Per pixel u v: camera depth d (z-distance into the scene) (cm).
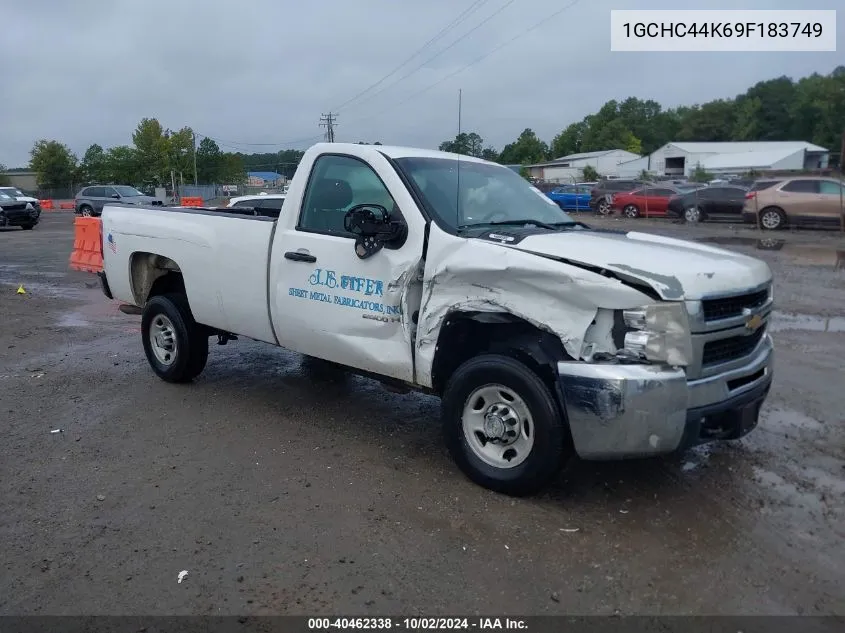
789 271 1390
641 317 366
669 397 362
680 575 343
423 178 470
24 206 2767
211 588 333
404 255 446
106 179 7162
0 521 396
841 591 330
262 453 494
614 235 470
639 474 454
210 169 7856
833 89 8194
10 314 1018
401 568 349
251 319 554
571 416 377
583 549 366
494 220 473
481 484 432
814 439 515
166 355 657
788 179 2353
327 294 490
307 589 332
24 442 513
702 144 7075
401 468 467
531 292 391
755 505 413
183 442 514
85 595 327
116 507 413
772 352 443
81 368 718
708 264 395
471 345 456
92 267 1462
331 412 582
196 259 589
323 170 510
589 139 11288
